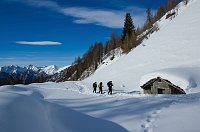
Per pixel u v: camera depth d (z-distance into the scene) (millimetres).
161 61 71438
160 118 14086
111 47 145375
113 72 81438
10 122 10148
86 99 29297
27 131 10211
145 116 15203
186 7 112812
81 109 20453
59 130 11969
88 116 16312
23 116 11391
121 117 15734
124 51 107062
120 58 99750
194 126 11953
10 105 12023
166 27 98875
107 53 139250
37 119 12047
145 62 76188
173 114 14430
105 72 86438
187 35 80438
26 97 15492
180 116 13742
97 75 88438
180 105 16812
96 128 13453
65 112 16266
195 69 39406
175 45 77625
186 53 69250
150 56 78812
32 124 11086
